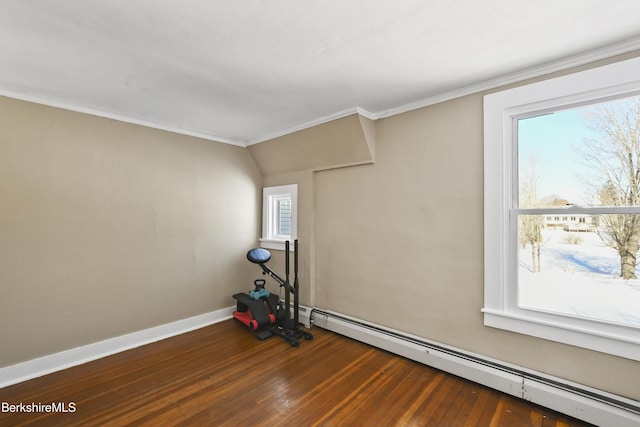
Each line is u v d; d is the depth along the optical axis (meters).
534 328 1.89
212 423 1.75
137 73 1.97
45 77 2.02
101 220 2.64
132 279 2.81
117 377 2.24
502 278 2.02
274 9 1.34
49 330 2.37
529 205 1.97
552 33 1.54
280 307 3.23
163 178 3.04
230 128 3.19
